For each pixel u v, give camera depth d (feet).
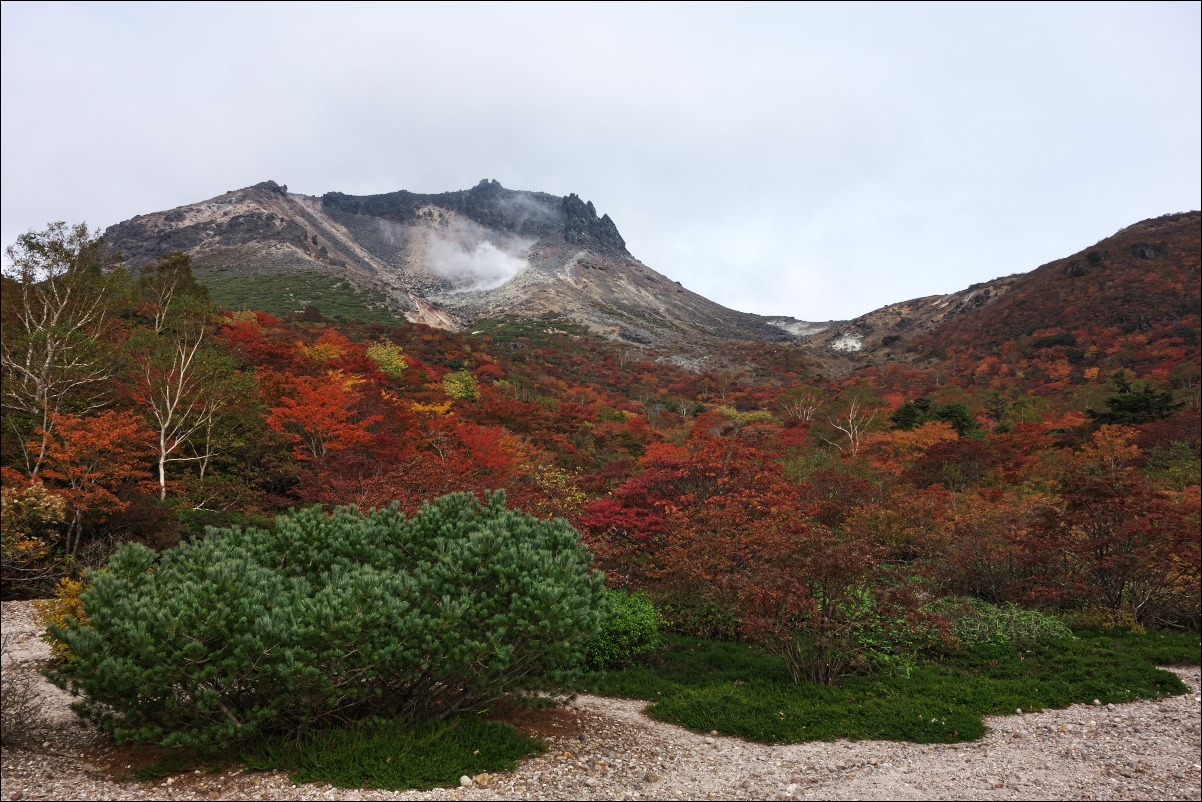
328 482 64.49
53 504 39.27
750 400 273.33
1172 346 263.90
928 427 126.41
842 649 32.99
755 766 22.33
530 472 79.92
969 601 43.29
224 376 75.77
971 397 204.95
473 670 21.39
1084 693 31.81
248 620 19.57
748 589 31.81
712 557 41.14
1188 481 83.82
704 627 41.37
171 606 19.07
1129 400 137.80
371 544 26.20
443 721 23.07
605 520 47.44
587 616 22.88
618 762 22.09
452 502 28.30
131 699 19.25
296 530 26.07
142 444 66.23
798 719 26.81
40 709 25.82
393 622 20.48
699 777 21.16
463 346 259.39
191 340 91.71
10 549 38.06
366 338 230.27
